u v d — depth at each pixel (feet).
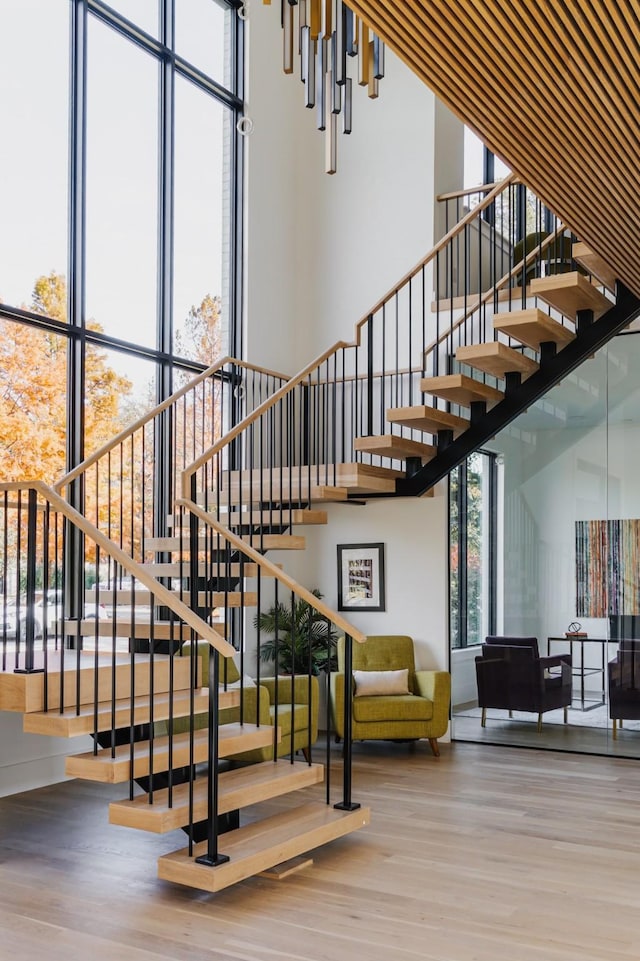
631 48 11.61
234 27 28.32
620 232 17.90
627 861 15.38
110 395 23.27
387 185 28.35
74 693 15.60
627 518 24.27
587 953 11.74
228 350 27.40
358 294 28.58
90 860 15.38
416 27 11.28
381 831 17.04
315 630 27.45
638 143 14.24
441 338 25.49
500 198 31.50
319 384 28.84
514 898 13.65
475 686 26.16
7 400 20.33
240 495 21.84
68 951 11.77
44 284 21.34
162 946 11.93
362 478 21.94
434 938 12.19
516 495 25.84
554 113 13.30
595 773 22.09
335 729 24.77
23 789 19.97
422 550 26.76
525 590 25.58
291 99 29.99
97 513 20.49
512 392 22.84
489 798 19.57
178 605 13.93
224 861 13.52
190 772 13.89
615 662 24.21
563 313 22.06
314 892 13.87
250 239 27.78
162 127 25.35
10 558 20.49
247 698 20.70
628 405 24.43
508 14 10.73
